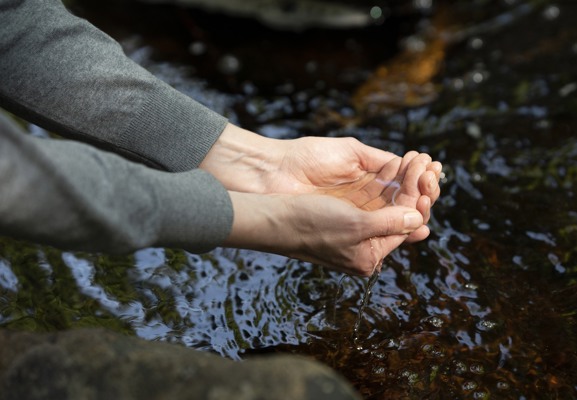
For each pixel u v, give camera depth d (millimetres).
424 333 1818
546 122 2682
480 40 3213
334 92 2955
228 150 1910
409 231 1667
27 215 1181
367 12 3312
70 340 1232
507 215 2242
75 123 1729
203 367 1146
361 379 1682
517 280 1988
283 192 1926
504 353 1743
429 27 3320
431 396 1625
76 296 1913
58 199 1186
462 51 3158
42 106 1710
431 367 1708
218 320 1867
